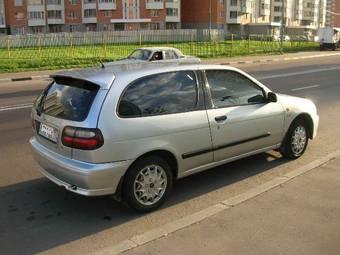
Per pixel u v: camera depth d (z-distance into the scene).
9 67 24.06
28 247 4.01
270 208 4.58
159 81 4.84
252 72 22.19
